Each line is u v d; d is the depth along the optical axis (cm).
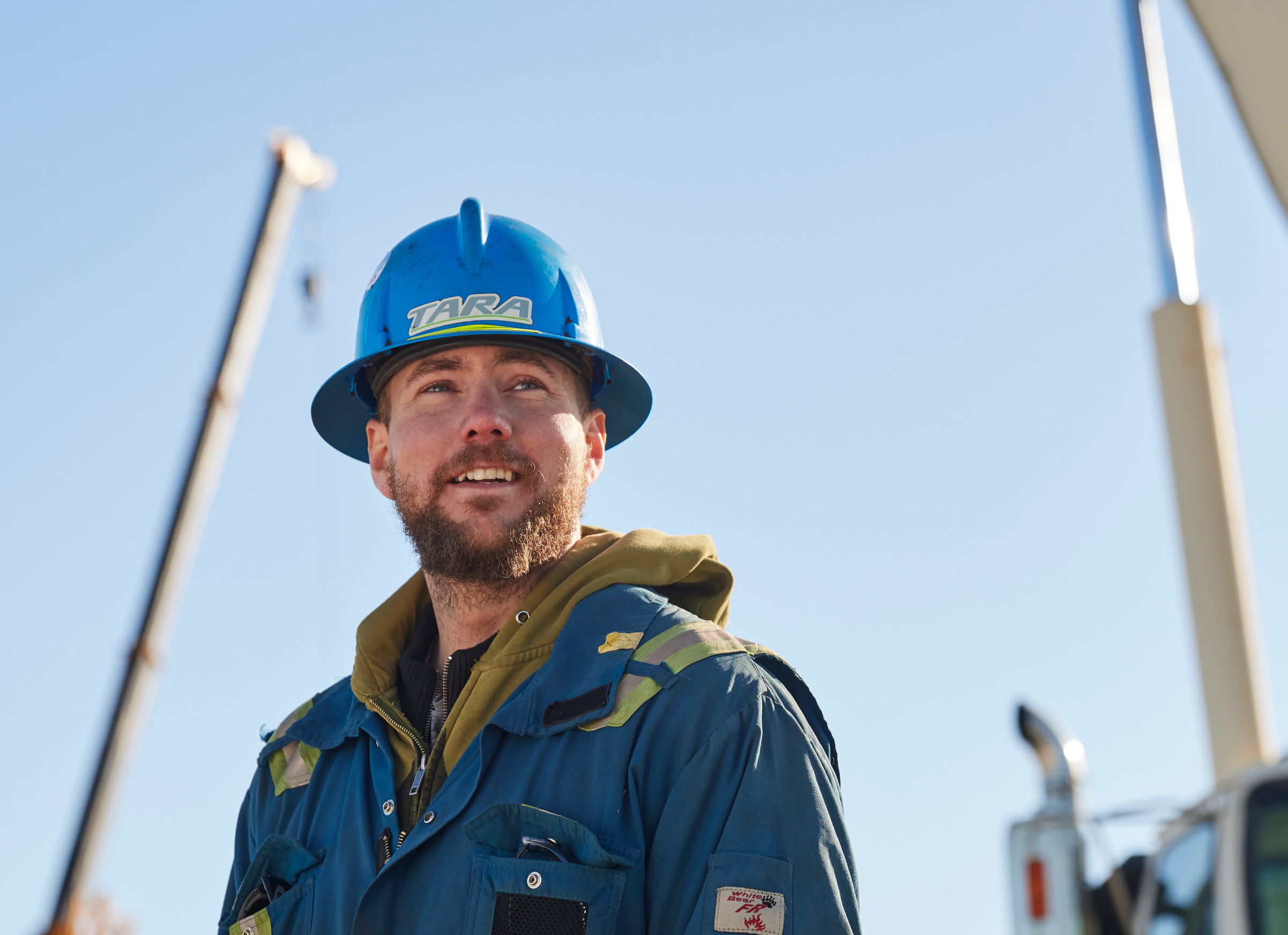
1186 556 197
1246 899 162
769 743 332
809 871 319
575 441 389
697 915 312
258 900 355
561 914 310
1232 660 190
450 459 375
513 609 379
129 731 800
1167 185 230
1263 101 365
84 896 750
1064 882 176
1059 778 182
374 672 378
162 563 852
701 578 389
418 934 318
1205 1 351
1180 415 202
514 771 336
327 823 360
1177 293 220
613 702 338
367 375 418
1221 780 178
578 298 407
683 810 323
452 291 396
